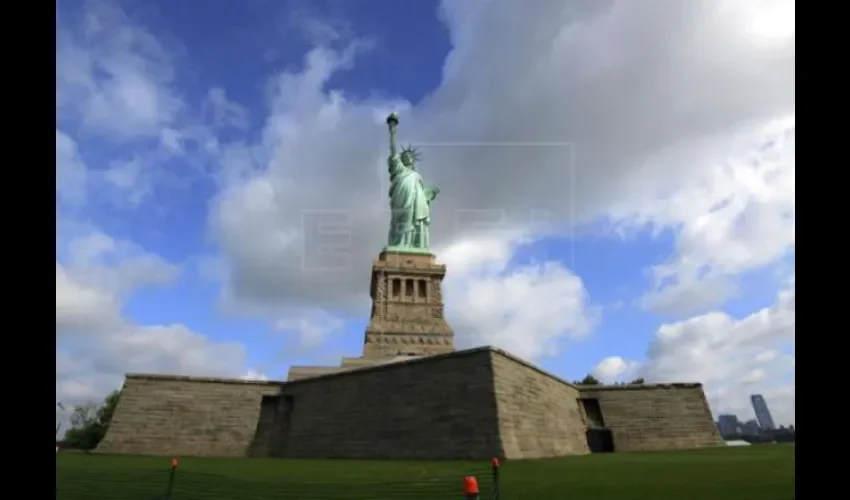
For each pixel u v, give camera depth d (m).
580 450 64.56
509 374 52.56
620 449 69.00
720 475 29.66
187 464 43.41
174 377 64.50
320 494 24.67
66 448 72.25
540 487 26.50
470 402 49.91
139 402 62.62
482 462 43.38
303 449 60.97
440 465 40.97
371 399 57.56
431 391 53.09
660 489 24.89
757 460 39.16
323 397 62.28
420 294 105.88
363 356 97.12
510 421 49.69
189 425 63.03
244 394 66.00
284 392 66.62
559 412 63.09
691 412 70.38
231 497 23.89
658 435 69.38
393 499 23.34
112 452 59.66
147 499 23.06
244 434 64.12
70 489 25.30
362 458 54.75
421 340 100.44
